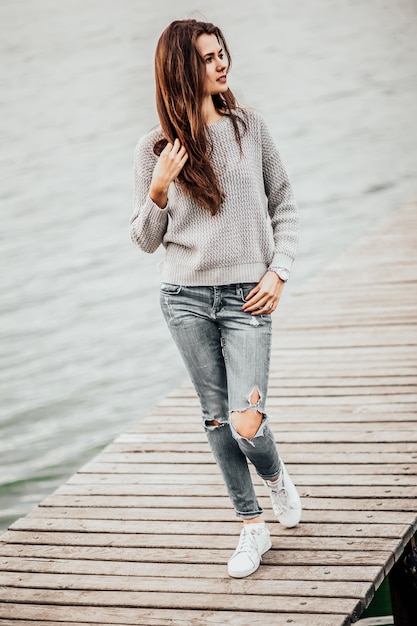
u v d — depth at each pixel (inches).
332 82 1098.1
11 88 1210.6
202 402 161.3
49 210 687.7
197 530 184.7
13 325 469.7
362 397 243.9
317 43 1371.8
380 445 213.2
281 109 977.5
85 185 752.3
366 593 156.5
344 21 1555.1
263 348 155.3
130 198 708.0
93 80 1227.2
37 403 378.0
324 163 763.4
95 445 340.8
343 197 659.4
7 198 728.3
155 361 414.0
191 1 1909.4
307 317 321.7
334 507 185.9
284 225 159.3
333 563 165.8
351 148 806.5
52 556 181.2
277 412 239.6
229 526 185.0
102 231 628.7
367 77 1112.2
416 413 229.9
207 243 152.0
